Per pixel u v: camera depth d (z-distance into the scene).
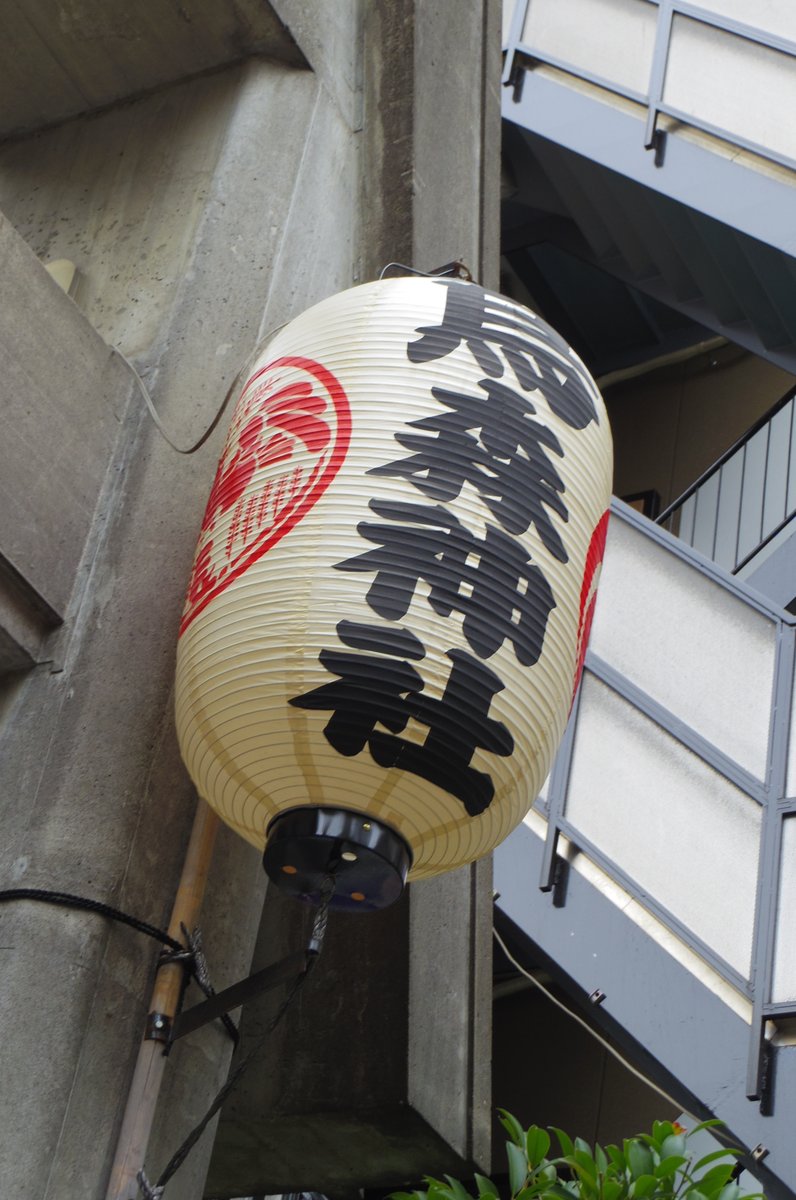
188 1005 2.50
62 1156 2.13
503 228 8.39
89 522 2.74
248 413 2.39
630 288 8.98
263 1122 3.29
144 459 2.83
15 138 3.96
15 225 3.65
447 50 4.13
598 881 4.65
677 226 6.81
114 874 2.38
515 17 7.19
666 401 9.35
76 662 2.56
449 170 3.99
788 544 6.33
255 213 3.36
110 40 3.68
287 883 2.14
